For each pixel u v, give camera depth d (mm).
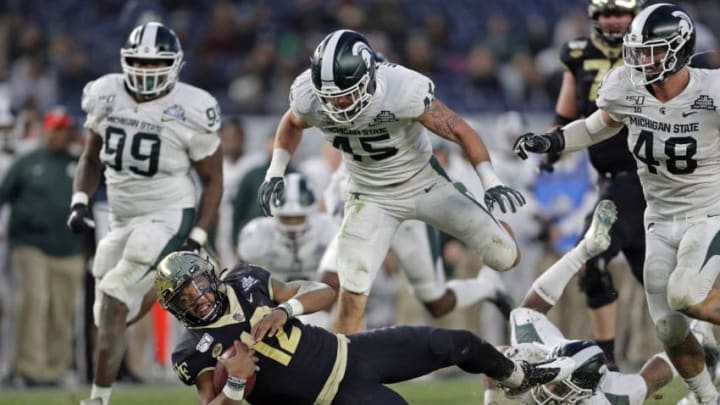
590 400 20672
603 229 22000
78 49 56312
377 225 23531
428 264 28203
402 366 18953
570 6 61938
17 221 35719
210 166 24812
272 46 53906
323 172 37188
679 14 20047
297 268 31375
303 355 18391
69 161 36125
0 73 52656
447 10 60344
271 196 23062
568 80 26203
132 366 35938
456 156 35719
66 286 36031
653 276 21203
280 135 23344
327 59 20812
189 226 24750
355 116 21469
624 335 36875
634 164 25266
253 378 17953
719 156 20625
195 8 58281
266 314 18375
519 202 21719
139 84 24125
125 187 24562
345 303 23688
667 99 20359
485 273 29531
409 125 22500
